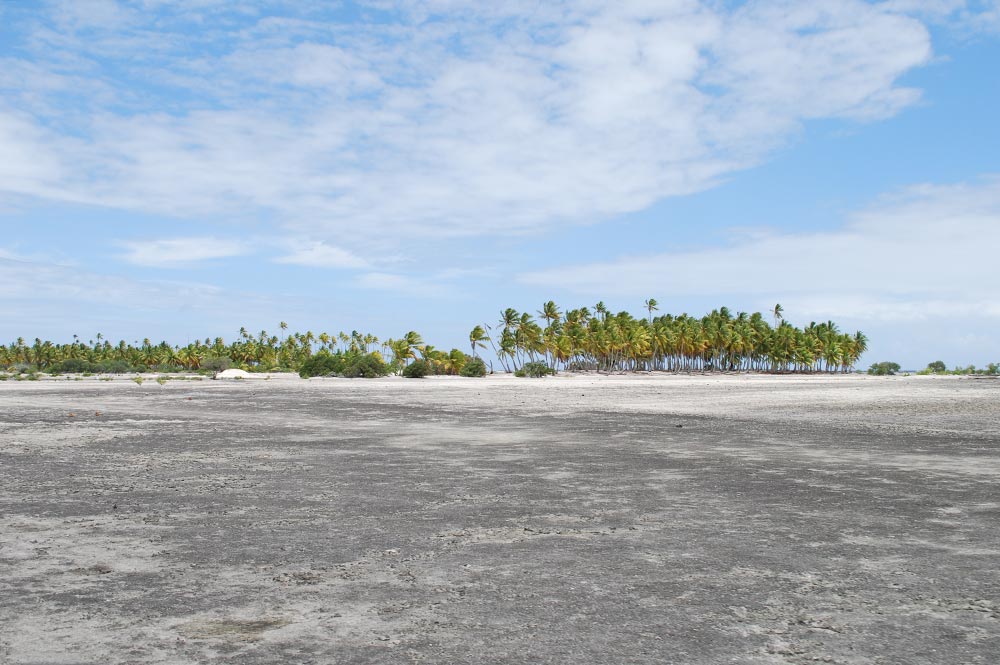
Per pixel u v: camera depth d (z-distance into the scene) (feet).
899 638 16.65
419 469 44.91
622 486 38.14
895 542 25.70
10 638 16.85
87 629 17.43
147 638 16.83
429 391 172.76
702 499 34.30
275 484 39.32
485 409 104.73
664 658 15.52
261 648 16.17
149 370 473.67
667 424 77.51
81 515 31.22
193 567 22.88
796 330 537.24
